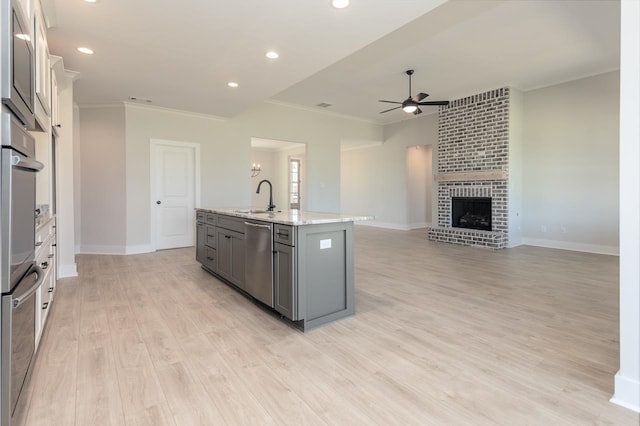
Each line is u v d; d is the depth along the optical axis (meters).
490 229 6.68
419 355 2.20
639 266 1.63
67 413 1.62
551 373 1.98
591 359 2.14
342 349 2.29
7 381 1.37
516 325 2.68
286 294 2.64
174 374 1.97
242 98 5.18
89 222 5.64
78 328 2.61
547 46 4.47
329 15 2.81
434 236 7.16
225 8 2.71
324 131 7.96
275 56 3.62
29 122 1.94
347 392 1.80
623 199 1.66
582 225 5.82
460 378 1.93
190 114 6.12
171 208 6.08
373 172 9.91
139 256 5.44
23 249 1.62
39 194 3.18
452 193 7.15
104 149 5.57
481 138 6.55
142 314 2.92
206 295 3.46
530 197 6.42
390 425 1.54
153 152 5.83
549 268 4.62
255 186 12.16
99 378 1.92
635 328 1.65
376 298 3.36
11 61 1.47
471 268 4.64
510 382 1.89
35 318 2.02
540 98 6.21
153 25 2.98
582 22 3.84
